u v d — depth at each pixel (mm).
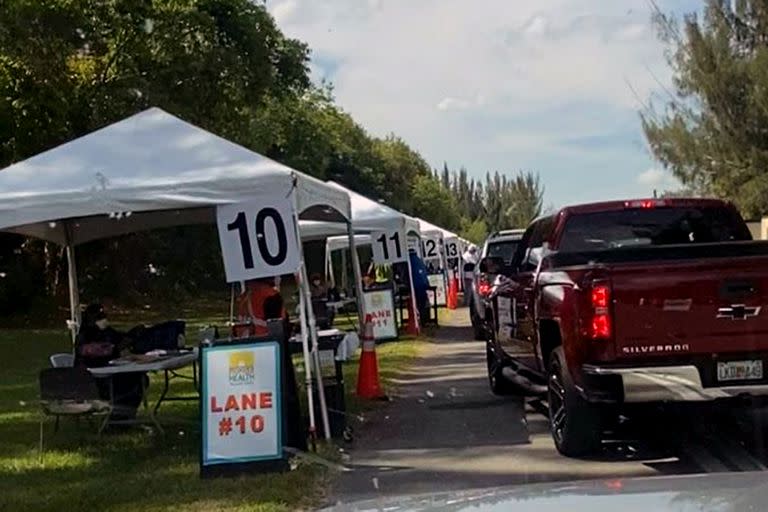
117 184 9500
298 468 8828
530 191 132500
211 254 45281
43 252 35438
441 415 11828
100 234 13828
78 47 31719
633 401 8031
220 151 10102
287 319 11383
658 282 7992
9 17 28375
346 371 16203
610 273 8031
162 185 9445
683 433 9906
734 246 8898
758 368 8008
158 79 33375
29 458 9867
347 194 13070
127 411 11188
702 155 31625
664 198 10234
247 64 36469
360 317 14703
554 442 9406
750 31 30891
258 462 8766
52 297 35656
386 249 21078
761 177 30328
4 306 34531
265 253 9438
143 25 32531
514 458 9164
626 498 2643
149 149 10141
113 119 31578
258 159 9938
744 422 10375
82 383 10141
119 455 9875
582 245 10039
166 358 10711
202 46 34125
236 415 8828
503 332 12188
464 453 9508
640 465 8602
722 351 7988
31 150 29969
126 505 7840
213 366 8891
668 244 9719
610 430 10102
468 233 110188
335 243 28547
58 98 29875
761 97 29438
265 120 51594
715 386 7992
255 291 12070
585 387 8188
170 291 45656
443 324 27031
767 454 8906
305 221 15320
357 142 79562
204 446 8797
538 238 11164
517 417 11469
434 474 8625
